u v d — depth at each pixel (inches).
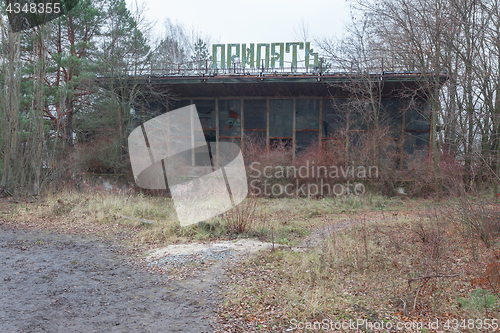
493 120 422.9
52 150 680.4
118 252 336.8
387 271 273.0
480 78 450.9
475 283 235.5
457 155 426.0
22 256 318.7
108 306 208.8
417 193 645.9
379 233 386.3
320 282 247.1
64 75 769.6
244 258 297.1
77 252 336.2
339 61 717.9
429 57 588.4
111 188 657.6
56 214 506.6
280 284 244.7
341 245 328.8
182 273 266.7
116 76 783.1
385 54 689.6
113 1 866.1
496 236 320.8
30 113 668.7
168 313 198.2
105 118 740.0
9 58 639.1
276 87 789.9
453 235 351.6
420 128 792.9
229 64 811.4
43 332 174.7
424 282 226.5
